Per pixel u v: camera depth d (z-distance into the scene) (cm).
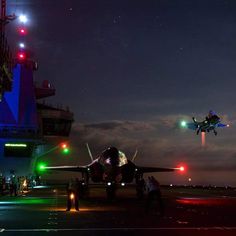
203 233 1567
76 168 4688
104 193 5725
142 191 3991
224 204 3172
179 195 4766
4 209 2752
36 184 9869
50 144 9656
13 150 7856
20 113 8112
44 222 1956
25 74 8612
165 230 1655
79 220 2044
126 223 1900
